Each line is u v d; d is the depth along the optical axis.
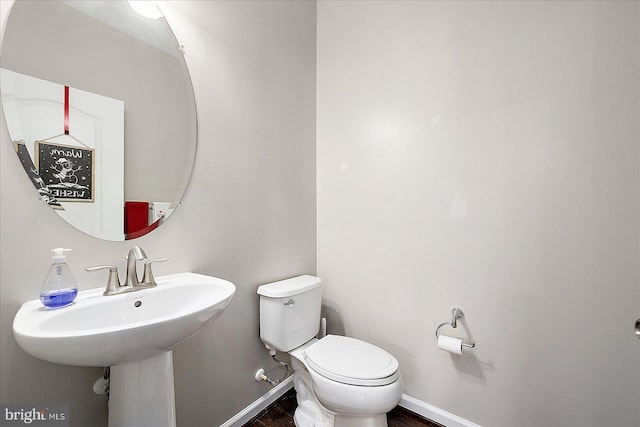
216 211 1.33
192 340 1.24
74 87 0.93
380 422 1.22
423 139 1.52
